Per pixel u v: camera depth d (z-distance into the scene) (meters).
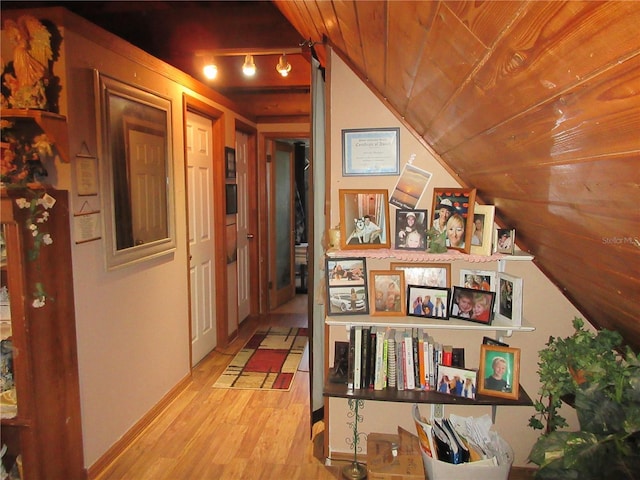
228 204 3.82
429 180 2.03
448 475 1.79
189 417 2.62
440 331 2.13
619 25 0.46
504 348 1.86
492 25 0.62
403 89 1.50
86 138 1.91
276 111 4.40
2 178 1.60
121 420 2.26
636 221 0.79
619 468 1.10
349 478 2.05
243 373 3.26
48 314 1.76
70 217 1.84
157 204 2.55
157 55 2.77
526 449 2.12
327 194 2.08
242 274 4.43
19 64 1.64
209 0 2.65
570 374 1.51
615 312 1.47
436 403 1.83
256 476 2.09
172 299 2.82
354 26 1.28
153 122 2.48
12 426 1.68
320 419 2.36
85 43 1.89
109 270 2.09
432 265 2.03
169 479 2.05
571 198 0.96
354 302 1.97
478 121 1.04
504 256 1.82
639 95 0.52
